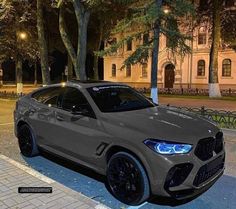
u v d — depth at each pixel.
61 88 6.30
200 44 34.66
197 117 5.35
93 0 14.54
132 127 4.68
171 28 13.17
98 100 5.52
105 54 14.29
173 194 4.27
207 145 4.53
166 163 4.19
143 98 6.29
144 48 13.09
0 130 10.46
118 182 4.74
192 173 4.27
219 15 23.19
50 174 5.92
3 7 21.20
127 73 41.19
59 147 5.93
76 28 23.25
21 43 25.75
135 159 4.49
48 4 20.83
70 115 5.67
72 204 4.31
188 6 12.93
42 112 6.39
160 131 4.48
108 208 4.20
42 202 4.38
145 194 4.41
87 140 5.24
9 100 23.17
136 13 13.36
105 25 22.11
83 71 16.42
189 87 35.38
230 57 32.72
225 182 5.45
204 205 4.56
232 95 28.95
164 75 37.59
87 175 5.85
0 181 5.17
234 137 9.10
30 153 6.84
